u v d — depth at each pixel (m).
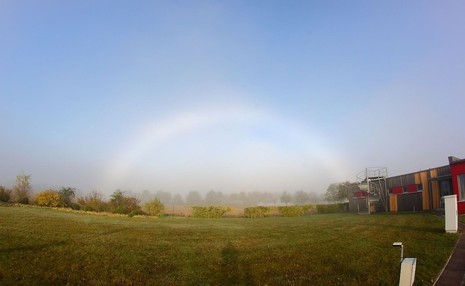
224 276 9.45
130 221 26.17
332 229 20.02
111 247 13.21
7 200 35.62
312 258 11.42
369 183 40.16
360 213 39.59
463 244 12.23
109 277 9.19
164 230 19.83
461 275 8.73
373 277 8.88
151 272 9.85
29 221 19.75
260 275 9.48
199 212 39.81
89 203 35.75
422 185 32.78
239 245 14.42
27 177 37.38
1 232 14.87
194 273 9.76
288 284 8.63
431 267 9.38
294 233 18.66
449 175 27.84
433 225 17.80
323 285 8.48
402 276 6.89
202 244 14.65
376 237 15.37
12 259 10.27
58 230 16.92
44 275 8.93
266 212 42.81
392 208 37.50
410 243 13.01
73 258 10.99
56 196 36.00
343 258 11.19
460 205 24.06
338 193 68.19
